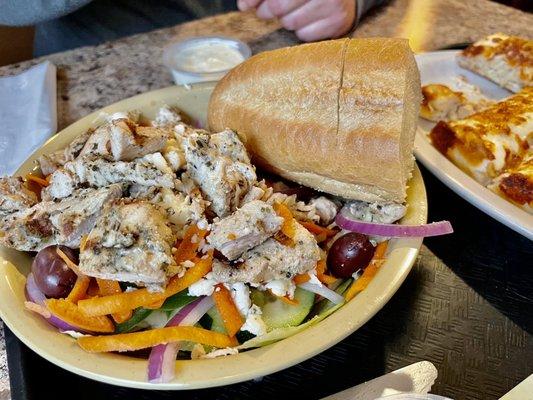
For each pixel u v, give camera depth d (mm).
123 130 226
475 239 262
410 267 208
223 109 269
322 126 232
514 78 375
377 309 190
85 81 389
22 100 353
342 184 242
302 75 243
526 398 188
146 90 378
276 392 198
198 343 196
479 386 199
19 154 309
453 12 482
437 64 390
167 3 500
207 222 213
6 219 221
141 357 195
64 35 504
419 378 195
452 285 239
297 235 210
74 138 273
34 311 197
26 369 198
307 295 214
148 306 197
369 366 206
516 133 319
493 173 303
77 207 213
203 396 197
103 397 197
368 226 230
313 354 177
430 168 281
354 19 436
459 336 218
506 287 239
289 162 246
